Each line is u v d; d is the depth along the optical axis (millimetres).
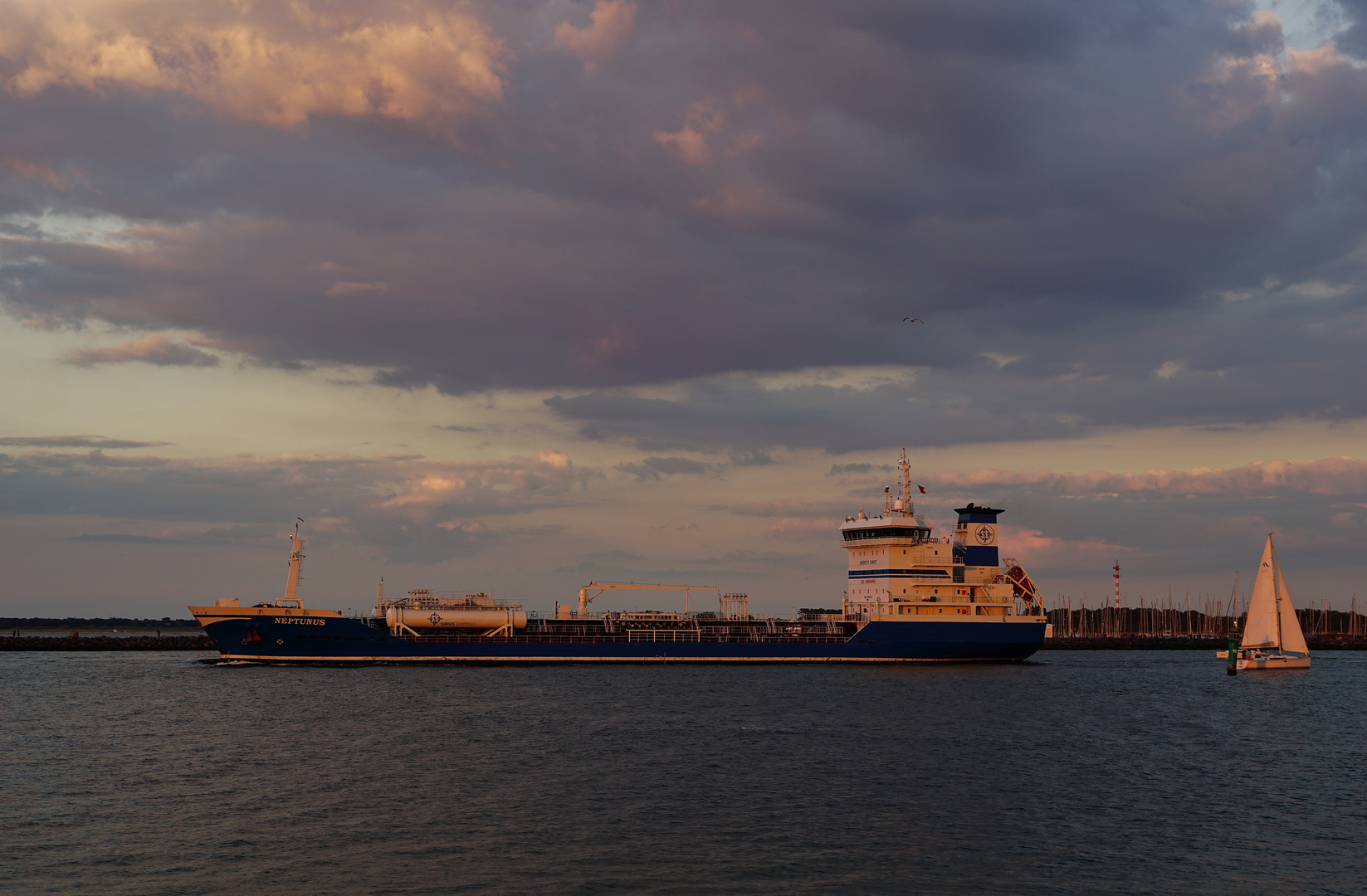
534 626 149000
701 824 54812
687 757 73500
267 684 119250
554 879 45250
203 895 42719
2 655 186000
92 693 112250
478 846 50188
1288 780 69375
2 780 65062
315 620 138125
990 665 156875
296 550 140125
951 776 68688
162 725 87625
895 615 151125
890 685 123938
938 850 50750
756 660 148500
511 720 90438
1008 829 54812
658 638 149750
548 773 67562
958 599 154125
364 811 57031
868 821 55875
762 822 55375
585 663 145375
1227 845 52219
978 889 44844
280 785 63594
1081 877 46750
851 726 89562
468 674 130750
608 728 86188
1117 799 62438
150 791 61875
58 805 58156
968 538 155750
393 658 140000
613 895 43344
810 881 45594
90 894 42812
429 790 62312
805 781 66188
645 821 55344
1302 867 48531
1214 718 102812
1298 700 122312
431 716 92688
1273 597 170000
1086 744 83250
